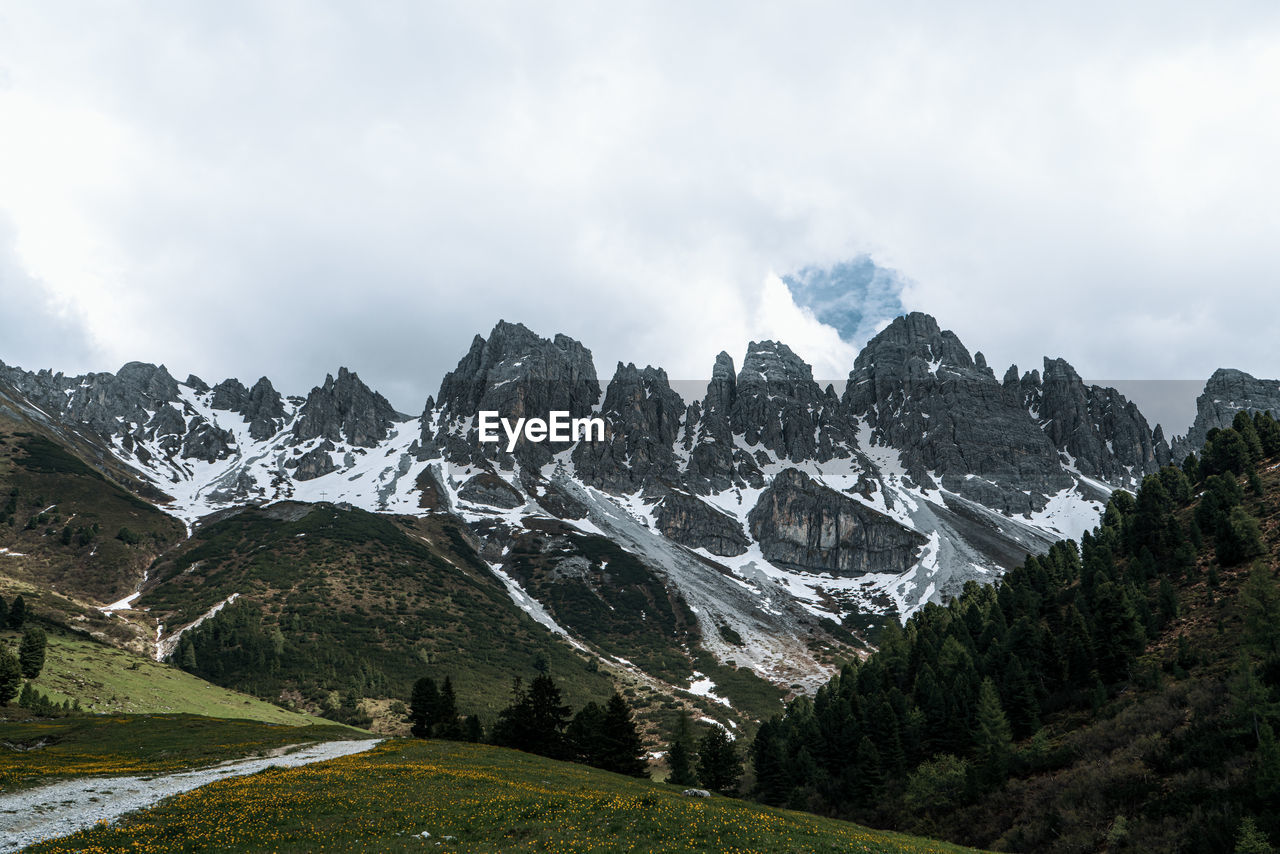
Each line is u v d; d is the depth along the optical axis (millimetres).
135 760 68500
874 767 89500
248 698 152250
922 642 128000
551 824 39500
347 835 36531
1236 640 79312
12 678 101000
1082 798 64188
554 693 93875
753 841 38969
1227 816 51469
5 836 36406
